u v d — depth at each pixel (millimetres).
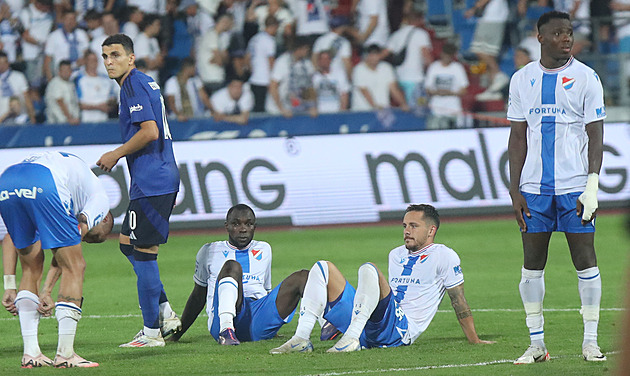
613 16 57156
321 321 20688
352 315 18578
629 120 52188
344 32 57438
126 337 21875
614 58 55031
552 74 16641
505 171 49250
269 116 53031
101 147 48125
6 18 55344
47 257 39719
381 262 36781
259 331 20094
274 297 19875
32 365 16984
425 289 19781
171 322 20547
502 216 48844
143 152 19656
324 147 49125
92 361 17781
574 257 16844
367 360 17219
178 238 45531
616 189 49250
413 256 20016
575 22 56875
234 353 18469
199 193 48031
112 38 19250
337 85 55812
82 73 54188
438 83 56219
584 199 16047
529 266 17000
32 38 55312
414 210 19984
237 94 54188
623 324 4836
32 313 17078
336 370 16156
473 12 58094
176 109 53875
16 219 16656
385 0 57406
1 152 48406
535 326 16938
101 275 35062
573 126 16562
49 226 16438
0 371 16484
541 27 16719
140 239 19625
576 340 20031
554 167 16625
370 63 55781
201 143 48656
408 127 52594
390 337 18828
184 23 56562
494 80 57031
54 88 53375
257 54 54844
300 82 55156
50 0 55844
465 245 40812
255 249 21156
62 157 17234
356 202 48625
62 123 51438
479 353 18109
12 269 17688
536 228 16766
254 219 20953
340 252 39781
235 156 48625
